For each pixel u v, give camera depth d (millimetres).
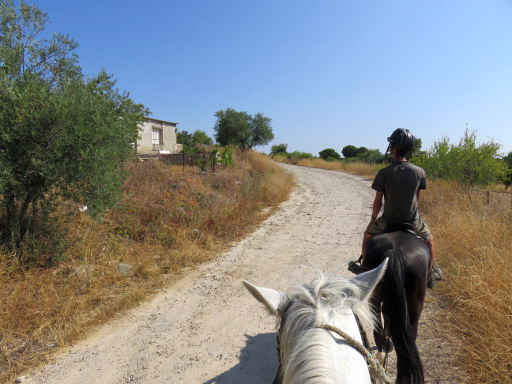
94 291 5359
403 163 3023
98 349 4121
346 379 1301
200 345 4215
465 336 3861
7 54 5492
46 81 5961
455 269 5395
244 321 4805
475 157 13023
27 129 5227
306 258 7570
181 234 7961
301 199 15859
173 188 10938
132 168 11250
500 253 5043
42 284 5145
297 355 1404
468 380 3203
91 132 5543
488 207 8492
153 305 5270
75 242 6367
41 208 6074
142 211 8508
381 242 2729
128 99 6758
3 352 3939
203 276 6465
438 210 9258
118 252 6727
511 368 3186
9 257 5422
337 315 1649
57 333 4328
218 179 13562
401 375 2207
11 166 5238
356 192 18266
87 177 5836
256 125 34625
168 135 27156
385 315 2383
